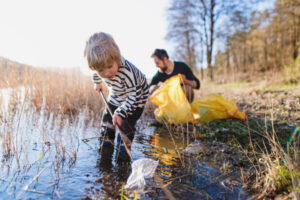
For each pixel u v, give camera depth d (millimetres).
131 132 2639
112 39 1893
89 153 2234
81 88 4871
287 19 17422
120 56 1960
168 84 3545
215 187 1609
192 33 18922
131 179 1610
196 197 1480
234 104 3488
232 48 21156
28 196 1459
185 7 18266
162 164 2010
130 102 2162
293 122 3045
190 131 3154
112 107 2443
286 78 7727
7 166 1886
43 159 2051
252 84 9664
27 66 4410
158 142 2693
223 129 3008
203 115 3420
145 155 2225
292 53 15414
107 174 1790
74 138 2693
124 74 2111
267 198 1421
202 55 20047
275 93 5828
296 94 5129
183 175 1793
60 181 1662
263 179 1584
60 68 5207
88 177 1734
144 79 2420
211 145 2516
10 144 2168
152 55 3939
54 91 4379
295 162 1411
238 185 1633
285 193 1399
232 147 2393
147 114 4449
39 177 1720
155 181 1687
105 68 1876
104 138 2494
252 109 4195
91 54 1783
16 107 4043
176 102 3443
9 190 1525
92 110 4047
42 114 3869
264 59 22031
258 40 23297
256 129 2879
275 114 3342
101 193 1511
